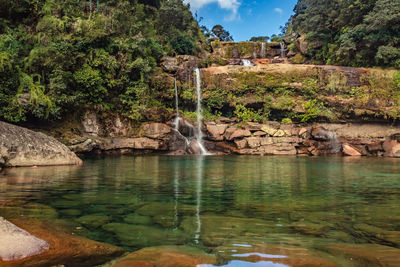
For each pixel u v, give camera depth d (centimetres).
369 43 2336
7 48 1390
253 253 202
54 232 249
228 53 3325
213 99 2114
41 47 1488
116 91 1805
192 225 272
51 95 1402
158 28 2783
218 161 1149
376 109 1933
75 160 957
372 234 247
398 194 436
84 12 2061
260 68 2183
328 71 2111
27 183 521
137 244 222
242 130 1808
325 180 602
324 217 302
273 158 1360
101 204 360
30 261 189
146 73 1927
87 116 1583
